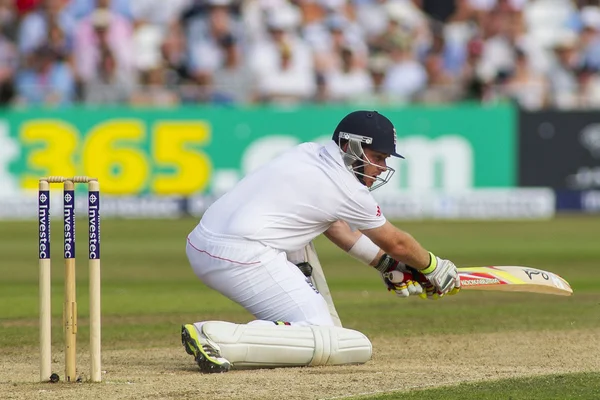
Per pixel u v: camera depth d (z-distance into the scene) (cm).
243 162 6106
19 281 3628
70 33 6456
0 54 6400
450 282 1948
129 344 2264
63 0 6550
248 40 6550
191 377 1730
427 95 6581
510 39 6956
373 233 1878
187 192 6066
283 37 6550
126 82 6419
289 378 1708
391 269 2017
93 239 1611
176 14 6619
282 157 1917
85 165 5966
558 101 6731
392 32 6794
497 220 6175
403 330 2464
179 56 6475
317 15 6731
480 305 2997
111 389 1599
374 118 1870
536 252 4506
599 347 2164
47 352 1661
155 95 6322
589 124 6259
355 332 1892
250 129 6097
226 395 1551
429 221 6128
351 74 6569
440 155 6194
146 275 3834
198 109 6047
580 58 6919
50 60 6366
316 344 1831
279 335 1812
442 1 7188
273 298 1867
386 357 2027
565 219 6225
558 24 7138
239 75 6438
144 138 6006
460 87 6662
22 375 1811
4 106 6225
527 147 6225
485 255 4338
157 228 5612
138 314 2811
